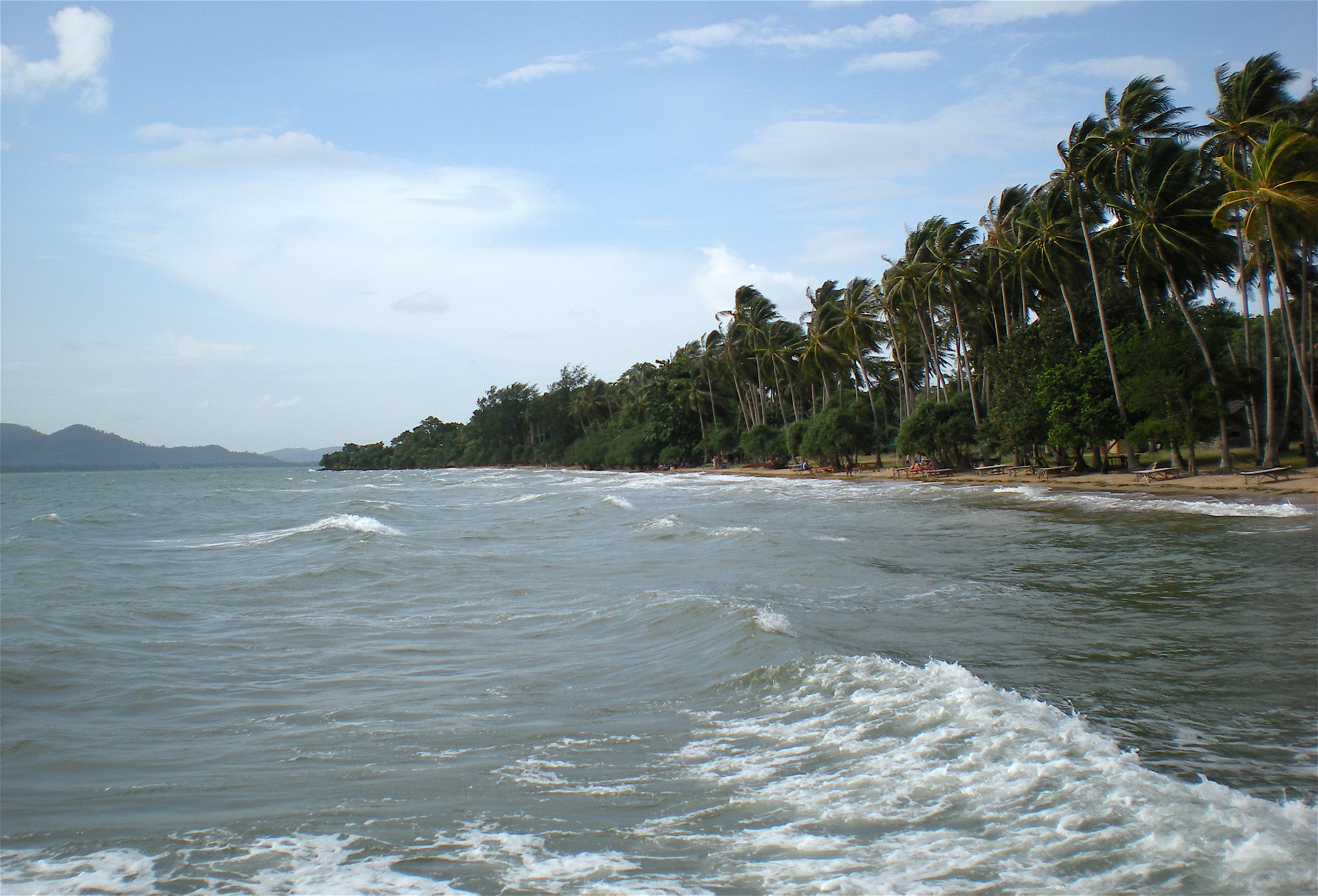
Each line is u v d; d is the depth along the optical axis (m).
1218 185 34.09
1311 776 6.63
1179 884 4.78
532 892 5.16
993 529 25.34
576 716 9.02
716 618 12.88
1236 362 40.34
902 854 5.41
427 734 8.55
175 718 9.31
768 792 6.64
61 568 22.19
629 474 96.06
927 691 8.77
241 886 5.39
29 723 9.19
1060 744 7.06
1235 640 11.17
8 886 5.50
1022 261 45.75
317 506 49.78
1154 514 26.78
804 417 92.56
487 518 35.91
